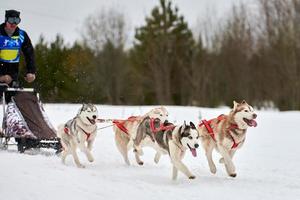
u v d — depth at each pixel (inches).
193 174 331.6
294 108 1282.0
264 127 634.2
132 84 1787.6
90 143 368.5
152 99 1780.3
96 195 250.7
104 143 481.1
